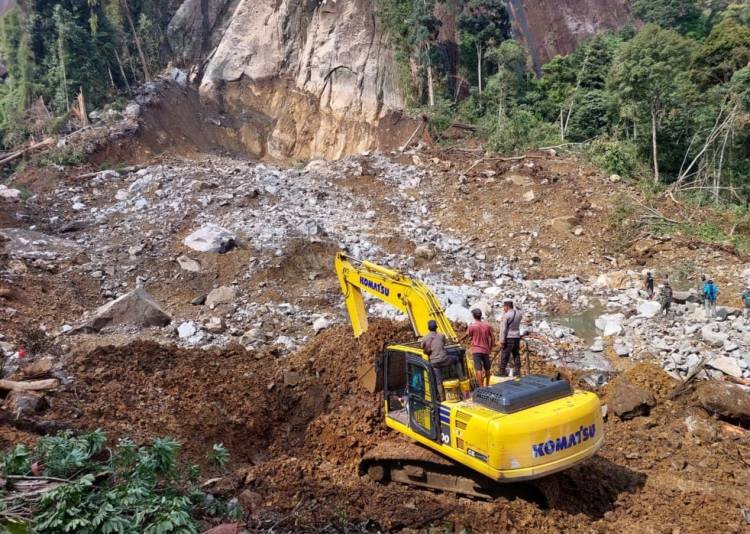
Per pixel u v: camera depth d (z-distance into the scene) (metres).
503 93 36.00
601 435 7.30
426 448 7.96
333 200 23.64
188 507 5.81
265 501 7.44
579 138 33.56
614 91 30.97
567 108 36.84
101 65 36.28
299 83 39.44
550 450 6.71
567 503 7.63
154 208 20.55
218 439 9.36
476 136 32.38
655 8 52.16
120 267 16.47
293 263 16.86
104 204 21.64
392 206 23.86
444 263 19.33
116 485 5.64
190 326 13.38
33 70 35.66
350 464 8.87
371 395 10.22
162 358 11.40
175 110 35.81
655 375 11.44
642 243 20.97
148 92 35.06
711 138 27.97
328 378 10.95
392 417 8.52
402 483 8.09
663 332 14.34
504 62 38.62
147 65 40.62
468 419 6.97
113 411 9.27
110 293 15.25
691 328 14.23
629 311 16.16
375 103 37.06
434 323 7.79
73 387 9.76
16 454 5.55
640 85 28.94
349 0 39.16
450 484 7.79
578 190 24.70
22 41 36.00
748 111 27.80
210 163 27.70
